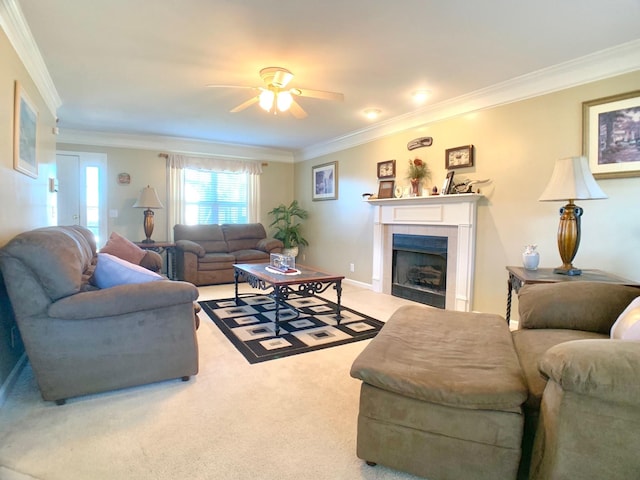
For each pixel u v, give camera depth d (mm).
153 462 1534
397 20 2295
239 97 3803
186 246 5195
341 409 1970
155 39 2566
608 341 1180
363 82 3336
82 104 4051
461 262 3809
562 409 1122
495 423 1307
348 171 5609
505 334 1900
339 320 3469
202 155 6234
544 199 2584
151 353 2141
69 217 5406
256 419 1864
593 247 2883
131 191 5766
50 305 1904
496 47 2650
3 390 2004
